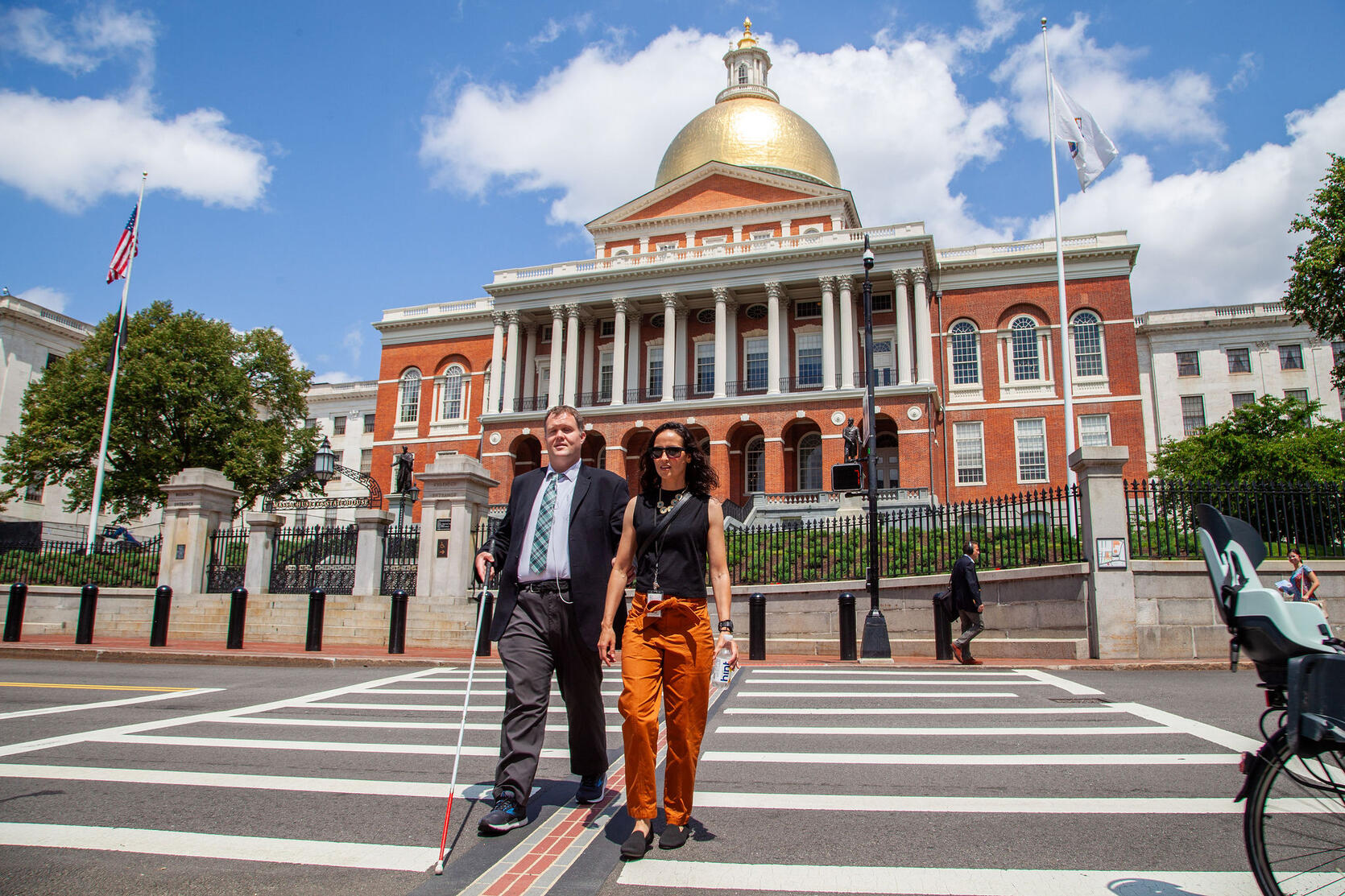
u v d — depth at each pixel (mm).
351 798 4961
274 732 7043
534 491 4852
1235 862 3750
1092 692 9156
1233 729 6785
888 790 5031
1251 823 3074
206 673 11875
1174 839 4078
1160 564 12641
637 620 4125
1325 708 2885
